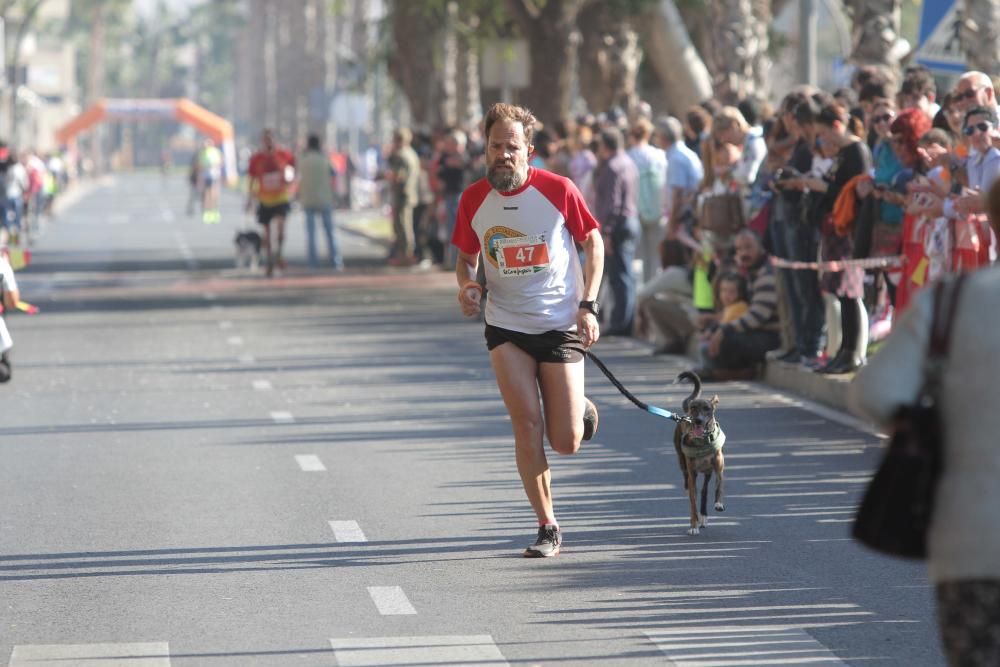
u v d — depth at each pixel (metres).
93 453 24.41
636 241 39.19
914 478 8.98
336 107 115.50
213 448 24.75
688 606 15.37
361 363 35.34
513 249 17.08
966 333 8.98
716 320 32.59
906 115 24.98
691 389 30.78
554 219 17.14
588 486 21.52
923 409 9.01
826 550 17.67
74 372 34.16
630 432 25.88
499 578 16.58
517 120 17.03
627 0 61.78
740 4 49.00
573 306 17.33
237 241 65.31
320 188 63.19
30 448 24.92
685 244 35.88
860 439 24.92
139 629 14.76
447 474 22.42
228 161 187.25
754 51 49.34
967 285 9.08
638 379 32.25
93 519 19.67
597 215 38.88
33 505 20.53
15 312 47.69
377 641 14.28
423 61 82.75
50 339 40.50
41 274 63.16
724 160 32.81
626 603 15.51
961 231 24.11
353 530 18.95
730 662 13.54
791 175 28.42
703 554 17.55
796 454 23.70
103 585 16.45
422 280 57.94
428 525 19.19
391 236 83.38
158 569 17.12
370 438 25.53
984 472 8.86
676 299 35.56
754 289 31.69
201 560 17.52
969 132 23.12
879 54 39.50
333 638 14.39
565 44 65.31
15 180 82.00
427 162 63.47
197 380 32.78
